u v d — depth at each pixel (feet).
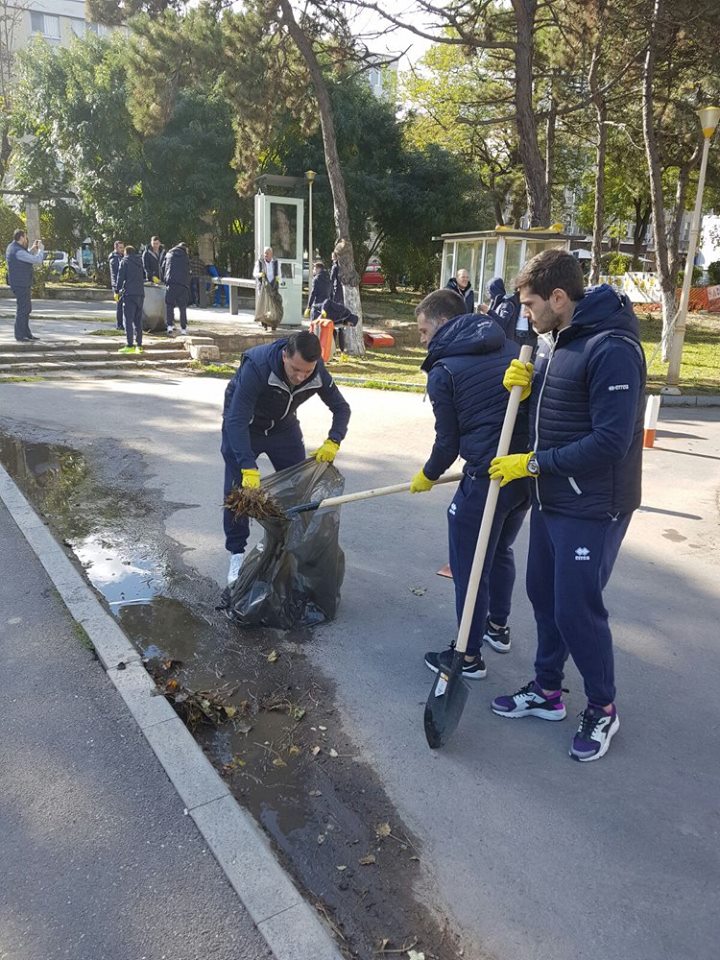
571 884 7.81
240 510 12.14
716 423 33.42
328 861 8.06
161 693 10.63
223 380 37.35
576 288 8.80
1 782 8.82
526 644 12.97
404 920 7.35
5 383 33.83
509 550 12.07
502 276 46.91
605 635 9.58
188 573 15.10
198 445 24.67
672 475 23.98
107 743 9.58
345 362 44.47
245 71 46.83
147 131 50.11
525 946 7.09
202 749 9.78
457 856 8.15
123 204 82.33
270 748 9.93
